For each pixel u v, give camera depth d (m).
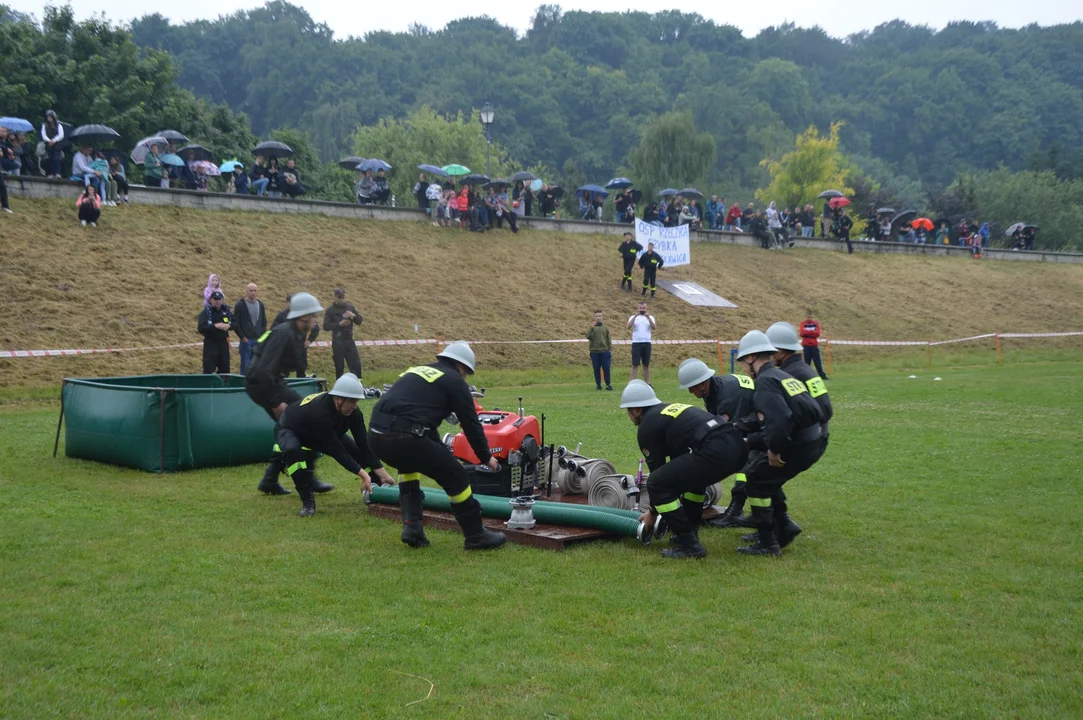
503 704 4.79
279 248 26.98
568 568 7.24
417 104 123.38
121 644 5.49
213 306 17.69
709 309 32.50
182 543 7.79
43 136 25.97
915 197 117.94
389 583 6.78
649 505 8.07
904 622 6.01
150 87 40.88
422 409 7.51
